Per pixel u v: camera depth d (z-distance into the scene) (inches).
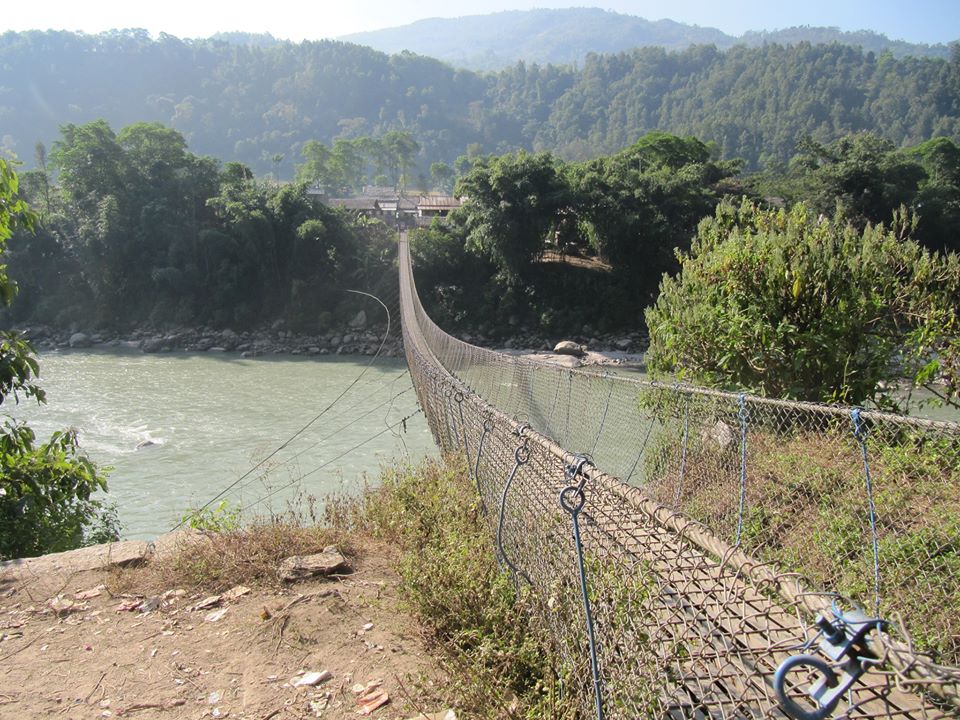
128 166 1517.0
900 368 219.6
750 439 165.8
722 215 280.1
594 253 1603.1
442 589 115.2
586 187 1347.2
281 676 106.4
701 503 163.8
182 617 127.9
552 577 100.4
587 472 84.0
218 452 544.4
